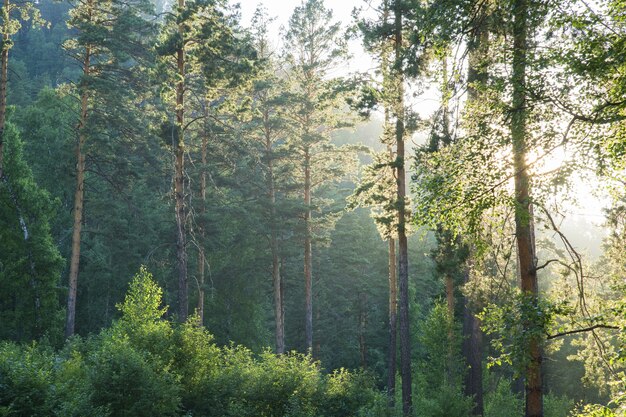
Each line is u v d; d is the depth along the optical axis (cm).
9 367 1490
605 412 949
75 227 3002
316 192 5138
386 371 5022
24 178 3366
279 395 2144
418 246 5416
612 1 780
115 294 4169
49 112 4659
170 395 1792
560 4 810
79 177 3059
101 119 3100
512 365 922
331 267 5088
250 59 2633
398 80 2008
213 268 4094
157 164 3794
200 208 3500
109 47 2952
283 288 4178
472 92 1069
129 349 1797
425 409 2219
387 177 2506
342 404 2292
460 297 3394
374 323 5316
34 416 1422
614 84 818
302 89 3684
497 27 933
